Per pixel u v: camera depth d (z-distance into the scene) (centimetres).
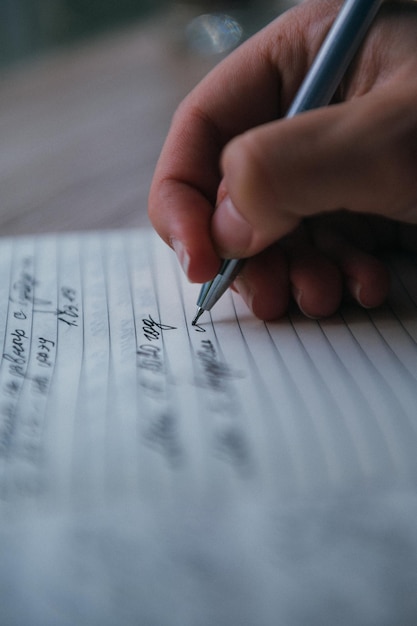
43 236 35
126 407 25
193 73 53
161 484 23
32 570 21
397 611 20
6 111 49
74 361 28
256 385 26
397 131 25
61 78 54
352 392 26
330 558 21
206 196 32
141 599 21
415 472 23
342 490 23
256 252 28
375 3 29
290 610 21
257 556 21
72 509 22
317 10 32
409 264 32
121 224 37
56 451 24
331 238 30
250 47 33
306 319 29
